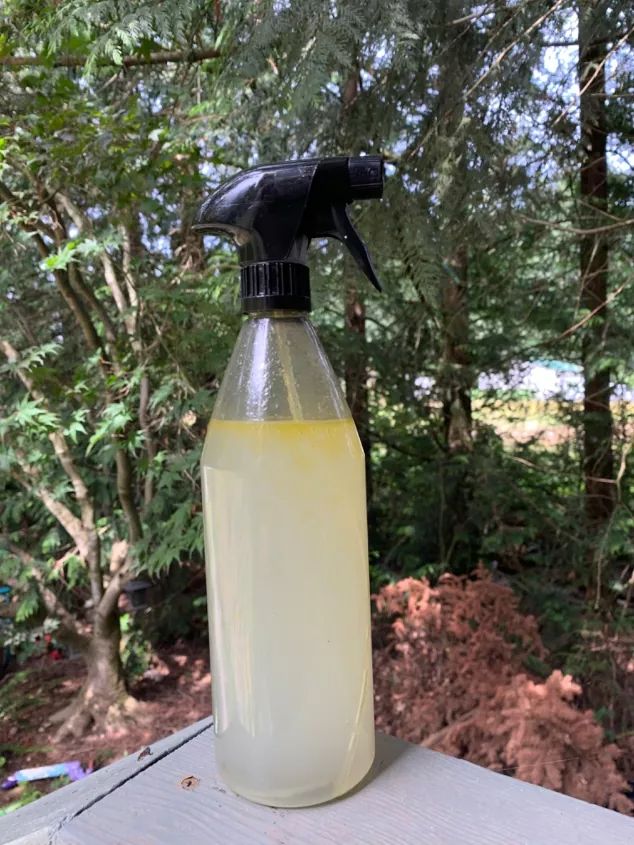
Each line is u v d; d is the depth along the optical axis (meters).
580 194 1.54
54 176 1.18
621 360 1.64
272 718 0.39
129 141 1.20
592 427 1.92
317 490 0.39
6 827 0.46
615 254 1.60
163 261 1.54
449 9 0.91
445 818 0.39
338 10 0.79
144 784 0.44
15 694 1.97
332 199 0.40
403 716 1.30
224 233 0.42
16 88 1.20
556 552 1.92
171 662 2.16
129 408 1.54
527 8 0.90
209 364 1.44
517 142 1.10
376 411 2.34
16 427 1.54
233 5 0.93
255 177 0.39
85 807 0.42
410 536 2.34
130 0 0.90
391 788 0.42
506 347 2.07
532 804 0.40
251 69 0.95
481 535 2.21
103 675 1.86
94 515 1.91
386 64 0.96
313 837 0.38
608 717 1.38
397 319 2.10
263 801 0.40
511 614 1.43
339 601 0.40
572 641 1.65
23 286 1.63
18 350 1.61
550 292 1.84
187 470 1.53
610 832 0.38
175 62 1.30
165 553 1.56
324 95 1.03
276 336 0.40
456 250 1.25
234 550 0.39
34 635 1.81
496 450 2.17
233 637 0.40
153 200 1.31
